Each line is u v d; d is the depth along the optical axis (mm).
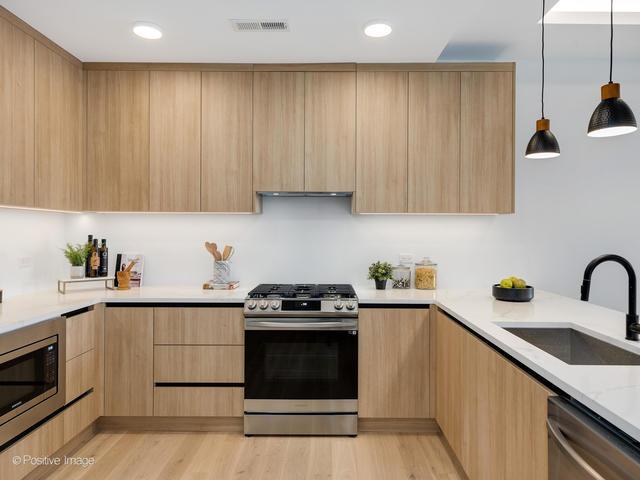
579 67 3070
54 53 2494
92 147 2781
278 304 2510
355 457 2328
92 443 2467
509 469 1509
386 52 2631
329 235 3137
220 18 2217
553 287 3109
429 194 2779
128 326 2559
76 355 2309
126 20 2238
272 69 2789
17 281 2605
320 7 2109
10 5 2074
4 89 2111
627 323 1585
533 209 3109
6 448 1810
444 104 2775
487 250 3121
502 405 1572
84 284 3021
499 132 2773
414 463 2270
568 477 1105
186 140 2785
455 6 2102
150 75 2785
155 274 3137
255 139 2787
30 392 1946
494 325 1816
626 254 3080
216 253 2959
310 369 2547
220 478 2117
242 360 2566
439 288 3119
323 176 2783
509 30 2605
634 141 3076
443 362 2393
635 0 2498
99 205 2779
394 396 2566
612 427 997
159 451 2381
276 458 2312
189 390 2562
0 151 2088
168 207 2791
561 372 1203
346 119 2785
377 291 2912
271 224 3141
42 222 2826
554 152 2059
